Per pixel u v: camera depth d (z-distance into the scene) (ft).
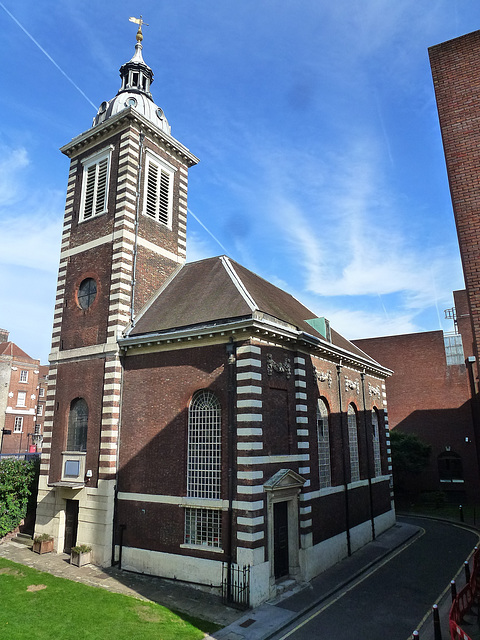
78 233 85.10
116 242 77.25
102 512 65.05
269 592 53.67
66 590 53.57
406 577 62.85
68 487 69.10
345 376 85.30
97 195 84.69
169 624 45.34
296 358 67.15
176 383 64.13
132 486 64.90
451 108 43.14
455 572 65.00
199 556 56.18
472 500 126.62
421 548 79.10
